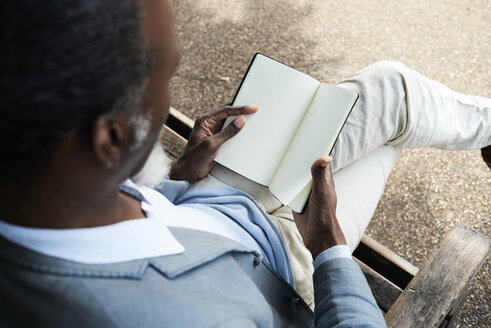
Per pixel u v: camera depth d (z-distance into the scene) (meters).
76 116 0.38
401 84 1.03
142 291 0.50
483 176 1.73
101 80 0.37
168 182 0.95
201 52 2.19
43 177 0.41
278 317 0.80
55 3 0.34
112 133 0.43
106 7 0.36
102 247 0.50
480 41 2.02
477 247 1.09
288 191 0.93
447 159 1.78
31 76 0.35
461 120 1.12
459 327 1.49
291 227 1.02
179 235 0.67
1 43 0.34
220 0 2.36
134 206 0.62
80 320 0.46
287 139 0.98
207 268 0.64
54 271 0.47
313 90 0.97
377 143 1.07
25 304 0.47
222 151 1.02
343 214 1.06
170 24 0.46
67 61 0.35
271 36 2.19
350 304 0.77
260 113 1.00
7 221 0.46
